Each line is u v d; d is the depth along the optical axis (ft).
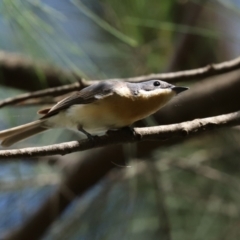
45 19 15.29
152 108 15.34
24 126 15.35
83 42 15.56
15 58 15.76
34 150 14.98
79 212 15.75
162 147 15.84
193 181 15.79
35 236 15.83
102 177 15.90
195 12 15.75
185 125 15.14
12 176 15.56
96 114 15.31
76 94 15.34
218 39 15.87
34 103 15.62
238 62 15.56
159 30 15.71
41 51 15.30
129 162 15.84
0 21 15.31
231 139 15.84
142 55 15.70
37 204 15.84
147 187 15.79
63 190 15.83
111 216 15.74
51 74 15.70
